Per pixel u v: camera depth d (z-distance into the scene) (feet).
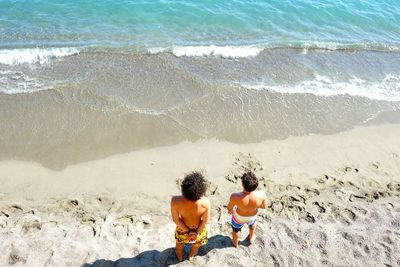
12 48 34.09
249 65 35.86
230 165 24.90
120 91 30.40
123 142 25.96
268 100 31.40
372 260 18.24
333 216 21.08
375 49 41.19
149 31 39.65
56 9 41.70
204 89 31.68
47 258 17.15
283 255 18.20
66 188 22.12
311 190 23.16
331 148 27.35
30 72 31.42
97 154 24.85
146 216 20.57
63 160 24.12
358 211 21.50
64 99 28.86
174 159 25.02
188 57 35.91
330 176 24.61
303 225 20.24
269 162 25.49
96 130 26.61
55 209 20.52
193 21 42.45
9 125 26.14
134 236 19.02
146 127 27.30
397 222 20.72
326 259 18.15
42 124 26.58
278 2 49.01
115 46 36.27
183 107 29.55
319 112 30.89
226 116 29.22
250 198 16.05
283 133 28.40
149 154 25.25
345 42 41.88
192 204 14.34
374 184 24.09
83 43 36.29
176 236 15.98
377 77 36.37
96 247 18.06
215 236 19.17
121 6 43.62
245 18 44.29
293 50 39.24
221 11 45.03
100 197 21.66
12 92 28.91
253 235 18.45
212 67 34.83
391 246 19.03
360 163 26.13
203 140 26.86
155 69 33.58
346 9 49.55
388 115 31.50
